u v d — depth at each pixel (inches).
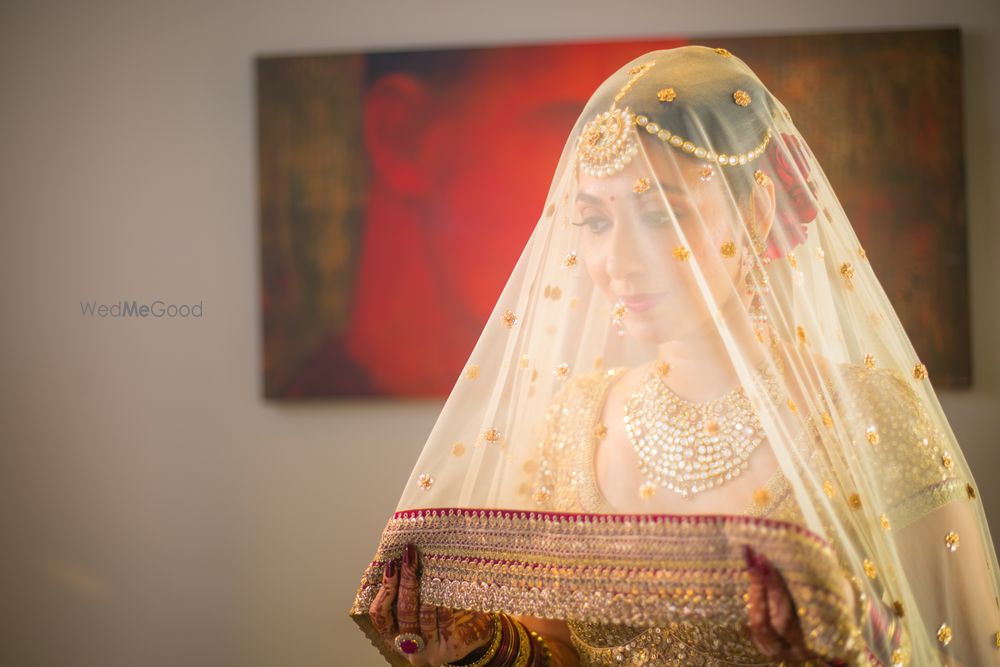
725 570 31.4
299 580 89.4
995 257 84.3
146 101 91.3
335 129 88.4
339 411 89.7
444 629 37.3
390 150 88.1
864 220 83.6
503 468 38.2
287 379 88.4
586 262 37.4
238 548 89.8
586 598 33.1
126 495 90.5
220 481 90.3
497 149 87.2
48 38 91.9
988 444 83.4
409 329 87.8
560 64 86.8
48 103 91.7
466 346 87.4
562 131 86.7
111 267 91.0
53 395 91.1
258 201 88.7
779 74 84.4
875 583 32.9
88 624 89.8
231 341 90.4
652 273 34.9
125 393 90.9
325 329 88.4
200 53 91.2
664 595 32.0
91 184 91.2
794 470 32.6
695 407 36.0
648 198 34.7
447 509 36.6
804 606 29.4
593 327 39.6
